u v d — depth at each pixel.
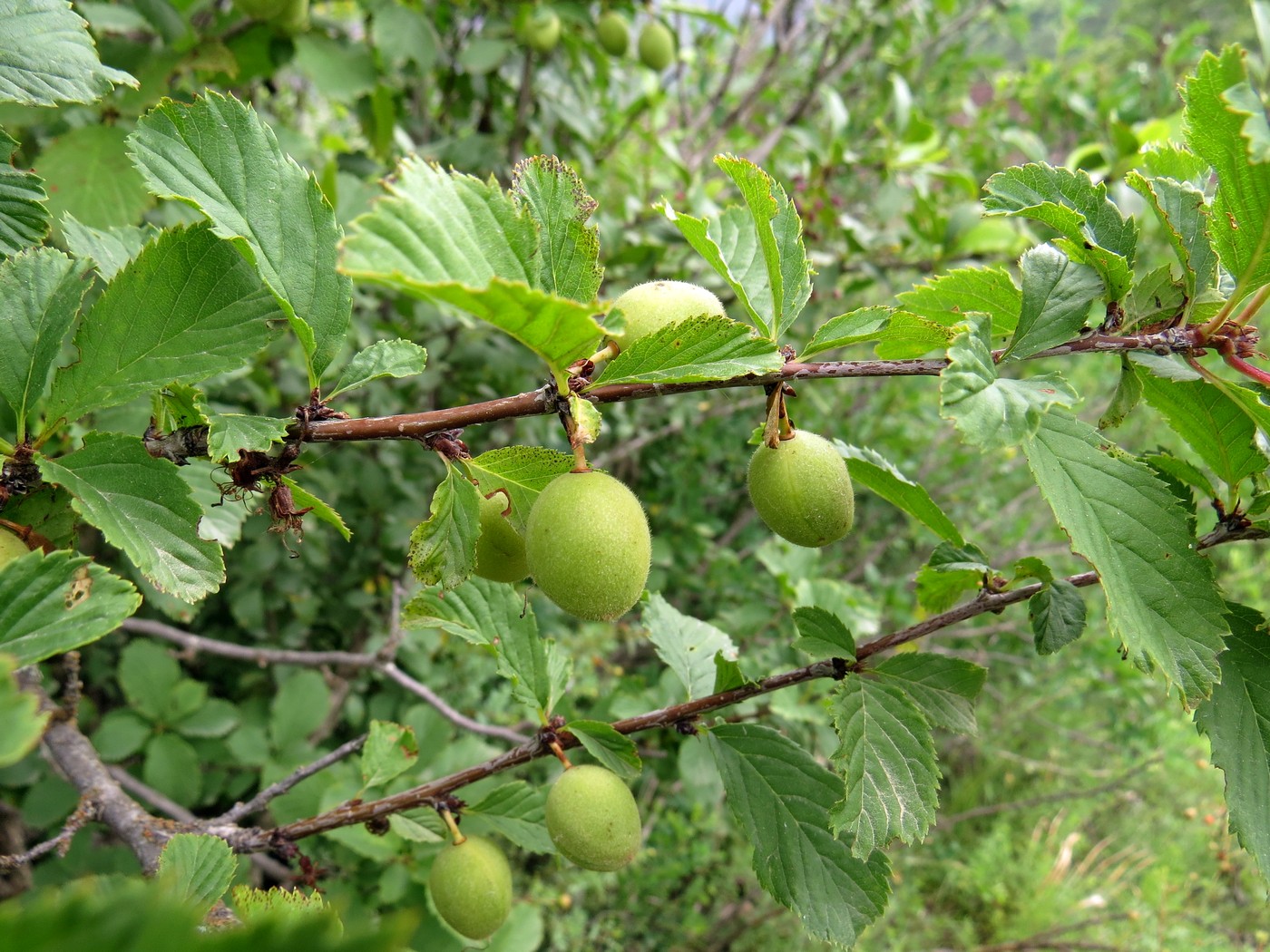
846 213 0.45
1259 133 0.10
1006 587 0.16
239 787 0.29
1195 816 0.51
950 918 0.45
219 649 0.24
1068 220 0.13
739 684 0.16
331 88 0.28
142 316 0.12
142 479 0.12
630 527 0.12
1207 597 0.12
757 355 0.11
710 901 0.43
